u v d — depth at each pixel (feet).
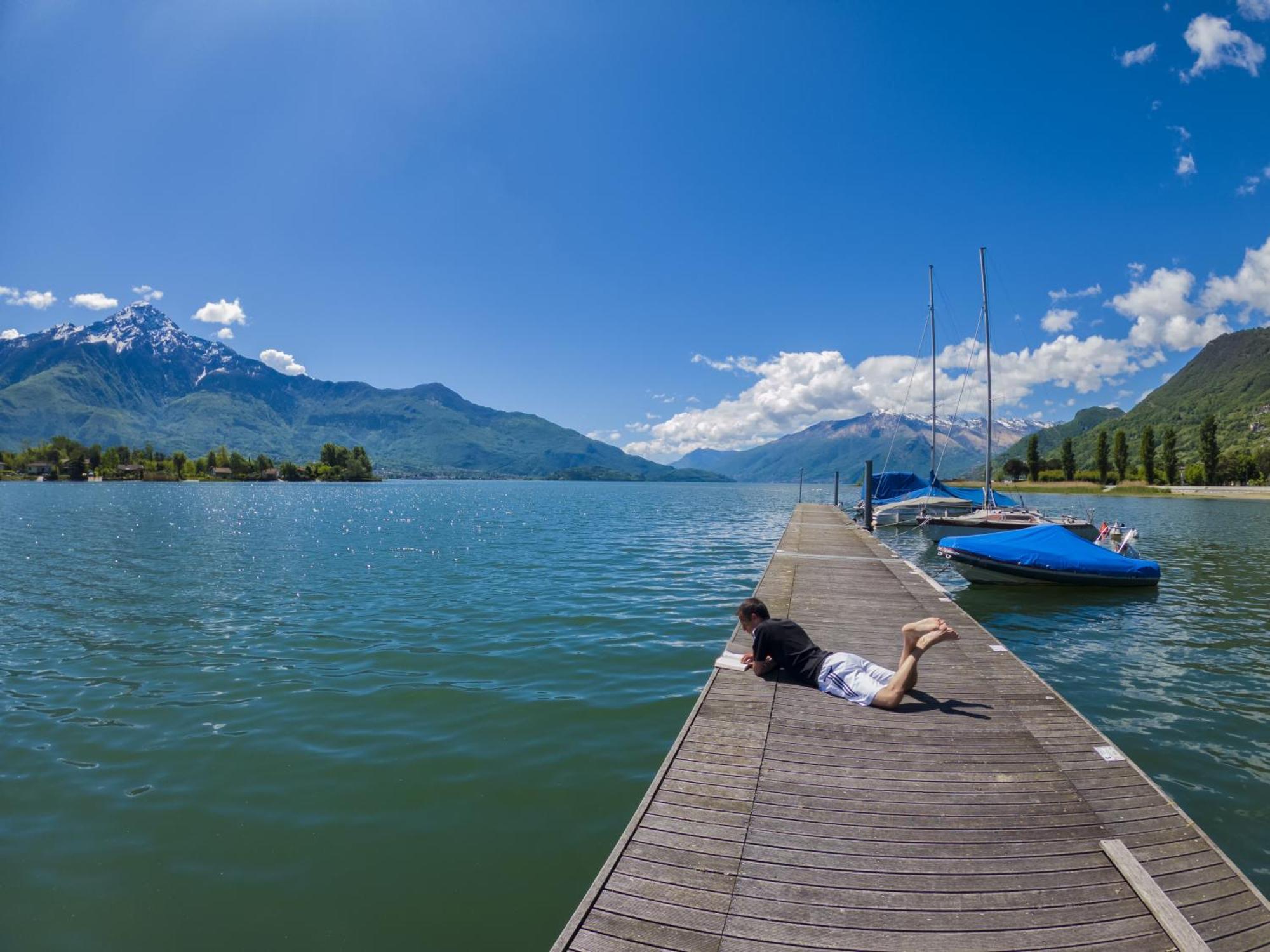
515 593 58.75
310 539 108.06
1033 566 62.95
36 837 19.76
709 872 14.48
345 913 16.58
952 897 13.74
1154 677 37.24
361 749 26.02
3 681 34.40
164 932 15.83
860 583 51.24
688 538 111.96
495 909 16.78
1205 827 21.31
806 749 20.83
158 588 61.52
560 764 24.71
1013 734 22.07
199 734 27.50
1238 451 411.13
